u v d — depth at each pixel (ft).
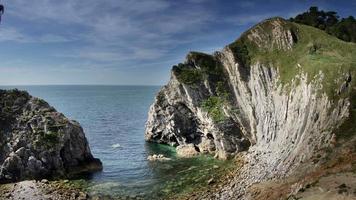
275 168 233.35
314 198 142.51
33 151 277.03
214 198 210.18
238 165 270.67
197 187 236.22
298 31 374.63
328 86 266.16
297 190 158.61
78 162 297.12
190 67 379.55
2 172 260.21
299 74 307.37
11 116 304.09
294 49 357.20
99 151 364.17
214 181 242.17
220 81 365.40
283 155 247.50
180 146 359.46
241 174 244.63
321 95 265.95
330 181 158.40
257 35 386.93
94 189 243.40
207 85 360.48
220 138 315.99
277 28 379.55
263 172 234.79
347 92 252.62
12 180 260.83
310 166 207.72
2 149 282.15
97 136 451.53
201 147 341.21
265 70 347.77
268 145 286.05
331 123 239.30
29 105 314.14
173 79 376.27
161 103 391.86
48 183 254.27
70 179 268.62
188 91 356.18
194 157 322.34
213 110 336.29
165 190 237.04
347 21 426.10
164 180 257.55
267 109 317.42
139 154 346.33
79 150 298.15
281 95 312.71
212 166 285.02
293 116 278.05
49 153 277.85
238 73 358.23
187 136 369.09
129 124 565.53
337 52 333.21
